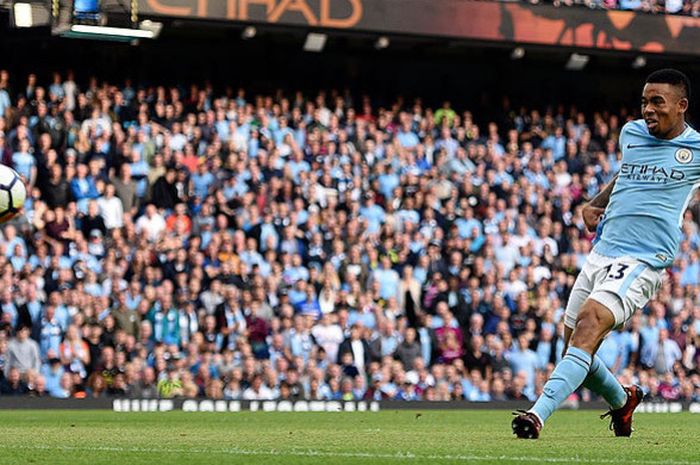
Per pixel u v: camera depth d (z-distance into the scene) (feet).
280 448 95.40
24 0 247.09
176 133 284.61
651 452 90.94
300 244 275.80
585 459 83.05
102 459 83.05
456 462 80.28
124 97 292.81
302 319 254.68
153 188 272.51
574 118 341.21
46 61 296.30
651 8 328.70
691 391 286.66
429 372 262.88
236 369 242.78
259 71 326.65
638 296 101.04
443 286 277.44
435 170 306.96
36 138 268.82
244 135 291.17
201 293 250.57
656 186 102.58
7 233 244.63
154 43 310.65
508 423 164.04
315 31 298.56
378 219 290.15
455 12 310.04
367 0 302.86
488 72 354.74
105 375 234.99
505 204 303.48
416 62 347.56
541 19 316.60
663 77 102.68
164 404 233.35
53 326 234.58
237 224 272.92
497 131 341.21
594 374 107.76
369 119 321.11
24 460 82.12
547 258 298.15
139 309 242.37
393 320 264.93
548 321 279.28
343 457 84.43
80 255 253.03
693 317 294.66
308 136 300.61
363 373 255.70
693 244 312.71
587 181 323.98
